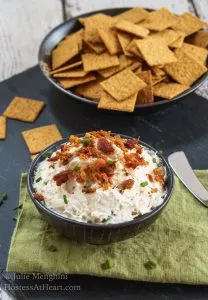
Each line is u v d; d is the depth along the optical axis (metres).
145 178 0.30
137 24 0.48
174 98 0.40
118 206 0.29
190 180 0.36
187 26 0.48
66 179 0.29
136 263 0.31
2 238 0.33
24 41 0.56
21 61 0.53
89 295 0.30
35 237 0.32
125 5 0.61
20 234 0.32
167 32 0.47
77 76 0.43
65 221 0.28
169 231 0.33
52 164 0.31
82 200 0.29
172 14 0.49
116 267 0.30
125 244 0.32
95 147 0.31
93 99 0.42
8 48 0.55
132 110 0.39
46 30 0.58
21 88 0.47
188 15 0.49
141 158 0.31
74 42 0.46
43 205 0.29
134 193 0.29
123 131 0.42
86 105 0.41
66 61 0.44
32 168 0.32
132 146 0.32
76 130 0.42
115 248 0.32
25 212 0.33
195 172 0.37
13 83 0.48
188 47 0.46
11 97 0.46
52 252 0.31
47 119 0.44
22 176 0.36
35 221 0.33
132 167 0.30
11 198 0.36
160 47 0.44
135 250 0.31
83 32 0.47
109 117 0.44
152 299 0.30
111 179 0.29
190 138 0.41
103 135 0.33
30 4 0.62
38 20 0.59
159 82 0.44
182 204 0.34
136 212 0.29
